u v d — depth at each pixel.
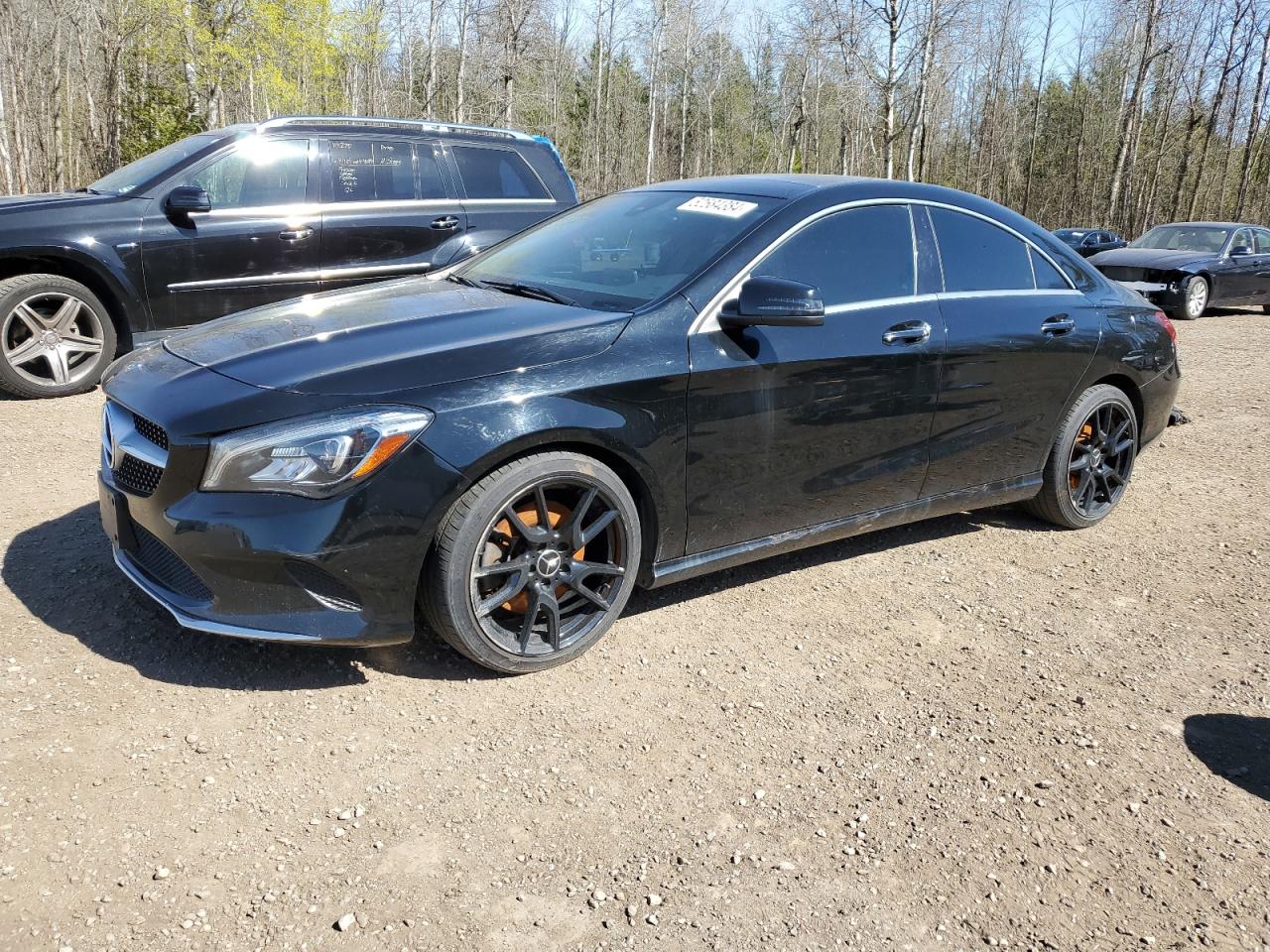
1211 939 2.13
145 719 2.66
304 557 2.61
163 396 2.80
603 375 2.96
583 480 2.95
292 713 2.75
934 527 4.68
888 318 3.65
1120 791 2.65
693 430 3.16
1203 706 3.12
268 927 2.00
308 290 6.78
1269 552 4.48
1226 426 6.93
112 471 2.97
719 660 3.24
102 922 1.97
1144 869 2.35
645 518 3.22
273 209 6.60
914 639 3.50
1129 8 39.03
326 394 2.69
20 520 3.96
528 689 2.98
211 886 2.10
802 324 3.12
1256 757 2.85
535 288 3.56
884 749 2.79
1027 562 4.27
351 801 2.41
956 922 2.15
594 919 2.09
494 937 2.02
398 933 2.01
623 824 2.40
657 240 3.59
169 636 3.09
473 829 2.34
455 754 2.63
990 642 3.51
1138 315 4.70
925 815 2.51
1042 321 4.18
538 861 2.25
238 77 22.80
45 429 5.35
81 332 6.20
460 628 2.84
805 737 2.83
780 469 3.43
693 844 2.35
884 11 25.84
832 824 2.45
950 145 62.56
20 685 2.76
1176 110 47.97
